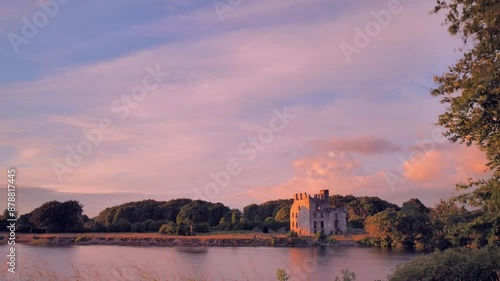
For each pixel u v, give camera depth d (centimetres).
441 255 2077
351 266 6481
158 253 8575
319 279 4888
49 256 6438
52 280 1941
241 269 5278
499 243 2080
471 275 1956
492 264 1997
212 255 8744
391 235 11231
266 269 5709
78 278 2075
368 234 13975
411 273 2009
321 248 11362
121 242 12862
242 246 12494
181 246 12338
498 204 1597
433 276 1967
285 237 13225
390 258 7962
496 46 1439
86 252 8700
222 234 14850
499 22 1416
